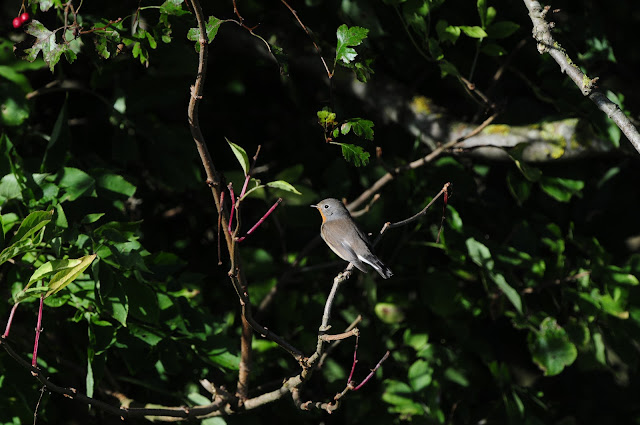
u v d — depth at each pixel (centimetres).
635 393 1354
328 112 778
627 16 1331
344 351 1152
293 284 1205
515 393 1131
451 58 1139
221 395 907
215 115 1262
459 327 1148
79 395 746
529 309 1142
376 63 1199
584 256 1191
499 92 1194
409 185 1138
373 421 1120
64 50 794
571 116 1084
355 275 1196
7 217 908
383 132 1212
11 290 902
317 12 1163
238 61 1231
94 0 1059
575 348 1097
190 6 947
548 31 811
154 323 928
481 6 1007
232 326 1170
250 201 1238
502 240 1180
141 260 869
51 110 1165
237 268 736
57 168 983
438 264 1186
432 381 1113
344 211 1061
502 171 1204
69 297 889
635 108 1190
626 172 1233
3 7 1112
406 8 1008
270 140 1286
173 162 1124
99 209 969
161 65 1070
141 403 1038
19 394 952
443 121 1144
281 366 1170
